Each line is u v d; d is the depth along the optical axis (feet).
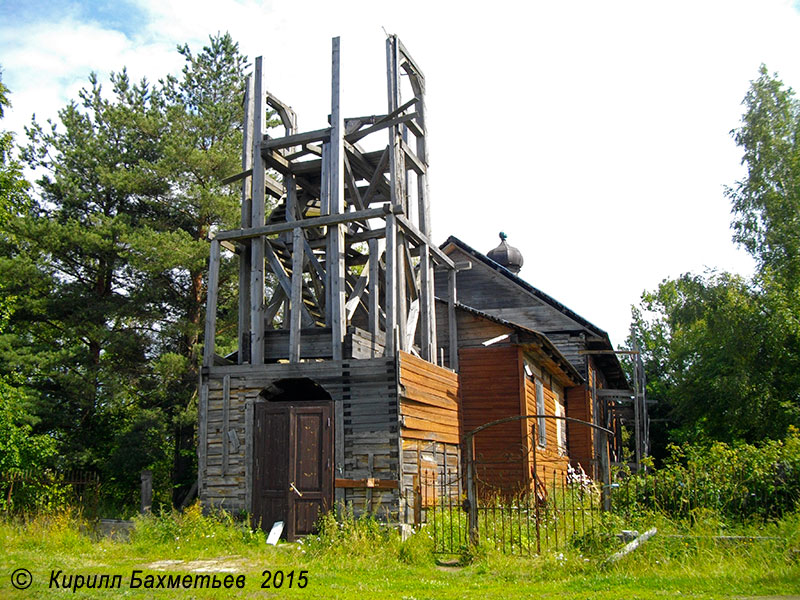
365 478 43.24
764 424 91.15
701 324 104.06
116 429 87.76
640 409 103.76
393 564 35.19
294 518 43.86
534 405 66.85
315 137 50.75
